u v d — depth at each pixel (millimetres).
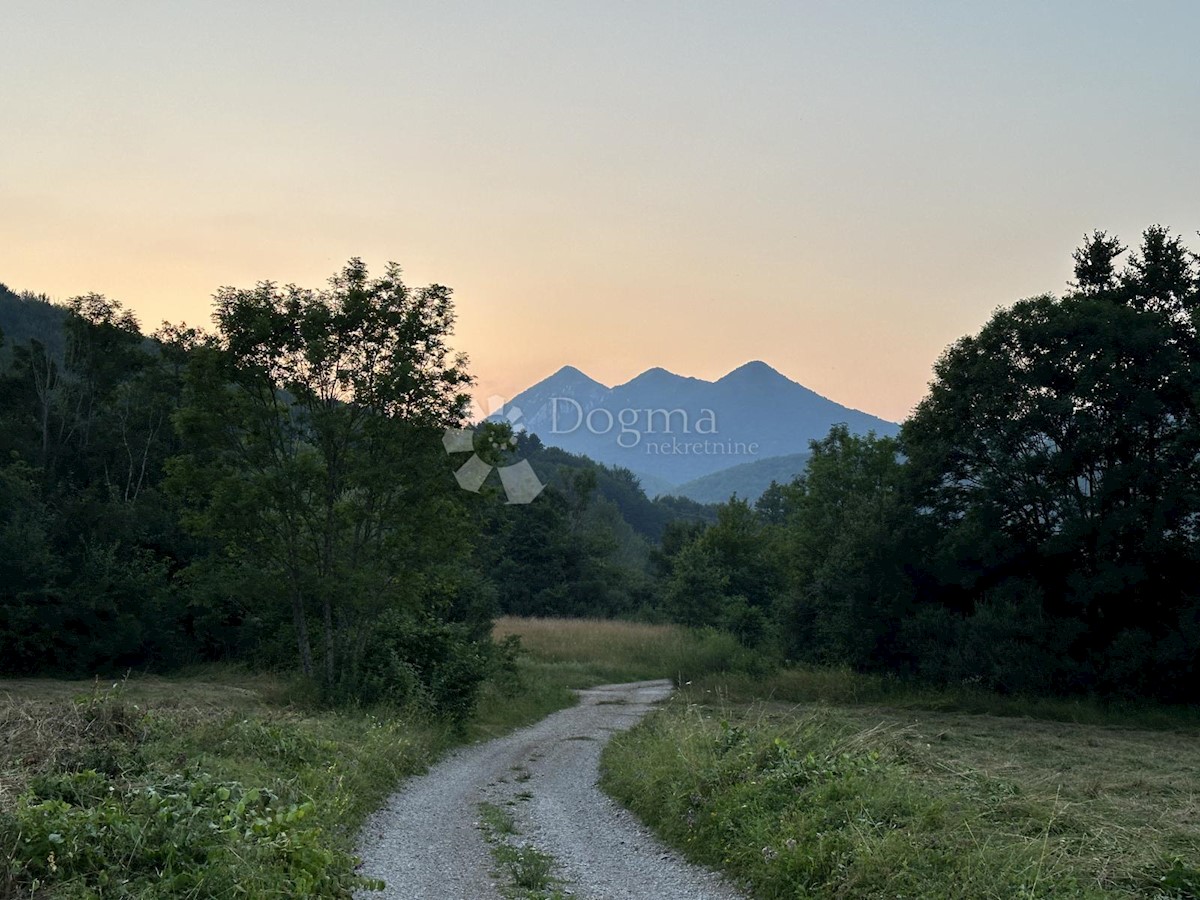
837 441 49531
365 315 22516
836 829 9008
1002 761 16125
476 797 14367
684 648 46969
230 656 33562
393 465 22672
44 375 45625
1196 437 27531
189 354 22750
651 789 12992
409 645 23016
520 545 79125
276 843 7461
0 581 29672
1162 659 27312
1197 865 7570
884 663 33750
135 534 35594
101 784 8148
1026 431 30625
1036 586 30969
